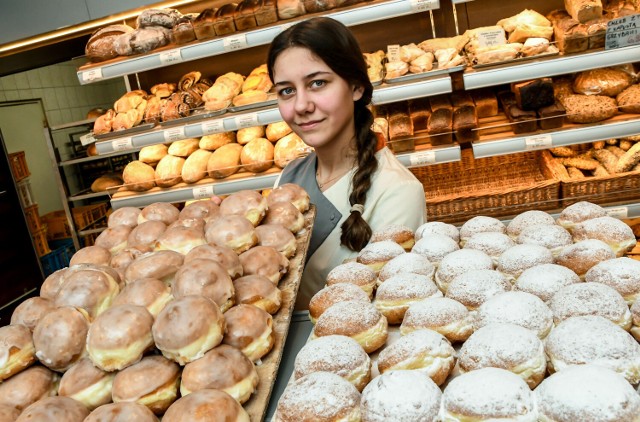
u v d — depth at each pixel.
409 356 0.86
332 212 1.63
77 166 3.83
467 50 2.70
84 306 0.93
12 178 3.79
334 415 0.75
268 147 2.94
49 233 4.18
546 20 2.59
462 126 2.53
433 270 1.21
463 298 1.05
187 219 1.29
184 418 0.70
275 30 2.67
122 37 2.90
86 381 0.83
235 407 0.74
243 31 2.77
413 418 0.72
